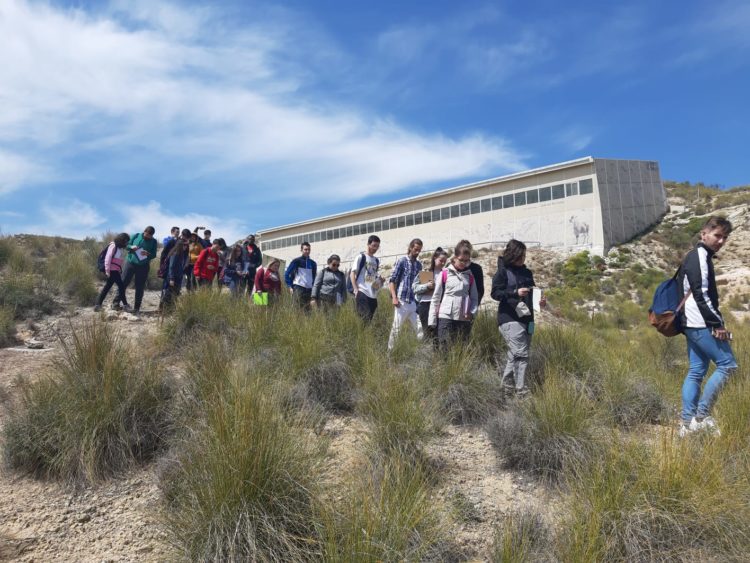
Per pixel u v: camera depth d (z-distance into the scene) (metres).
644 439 4.13
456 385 5.29
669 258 36.16
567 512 3.36
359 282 7.59
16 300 9.48
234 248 11.44
